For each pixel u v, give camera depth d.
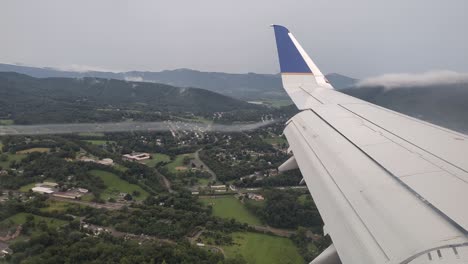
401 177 6.51
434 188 5.89
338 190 6.83
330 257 6.05
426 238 4.54
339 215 6.00
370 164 7.51
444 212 5.08
